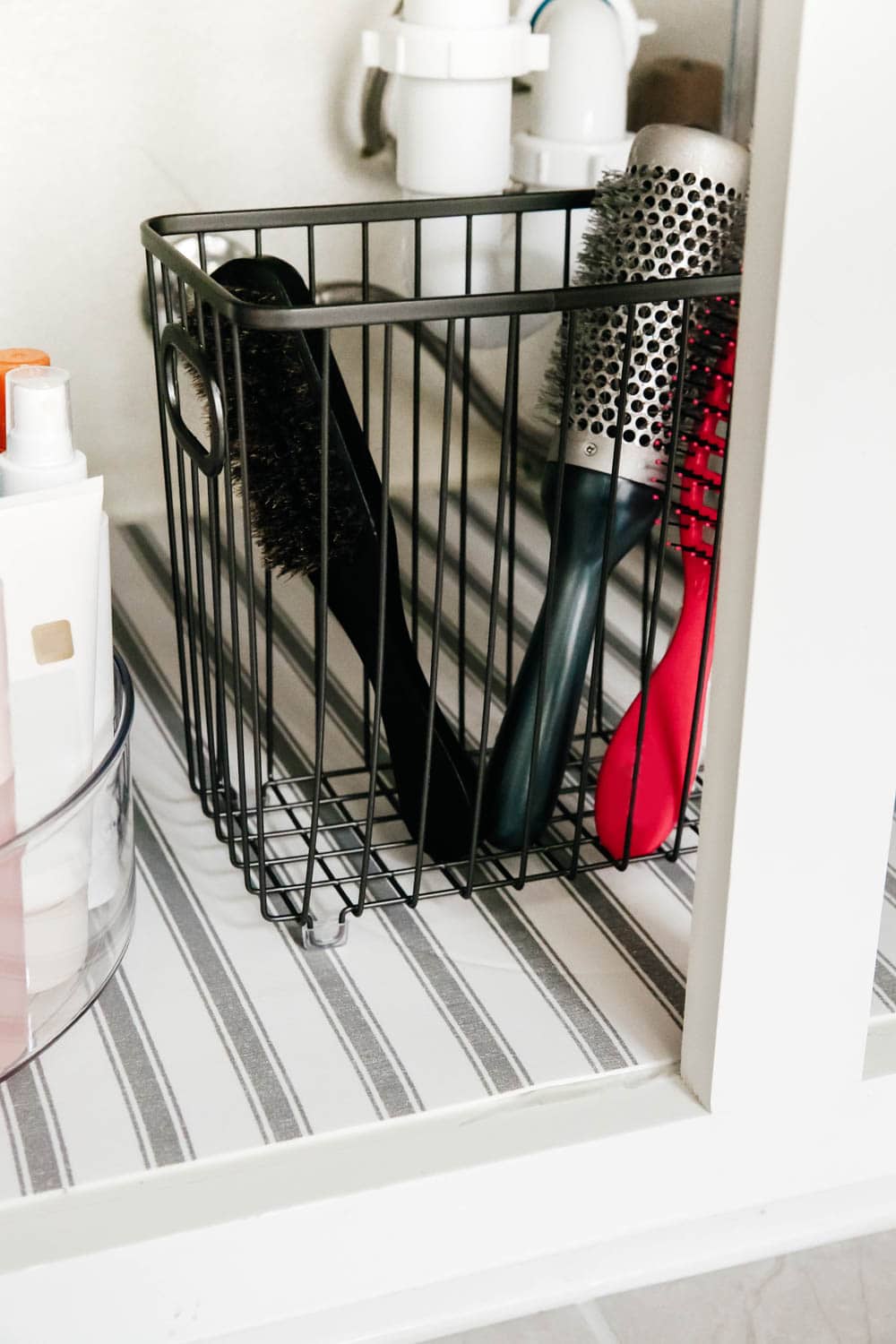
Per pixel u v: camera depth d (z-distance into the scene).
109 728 0.39
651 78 0.62
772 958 0.35
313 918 0.41
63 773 0.36
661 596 0.59
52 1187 0.33
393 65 0.54
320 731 0.39
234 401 0.39
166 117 0.57
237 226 0.46
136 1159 0.34
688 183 0.40
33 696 0.35
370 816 0.41
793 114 0.26
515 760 0.43
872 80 0.26
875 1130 0.40
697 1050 0.37
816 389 0.29
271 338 0.39
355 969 0.40
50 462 0.37
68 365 0.60
